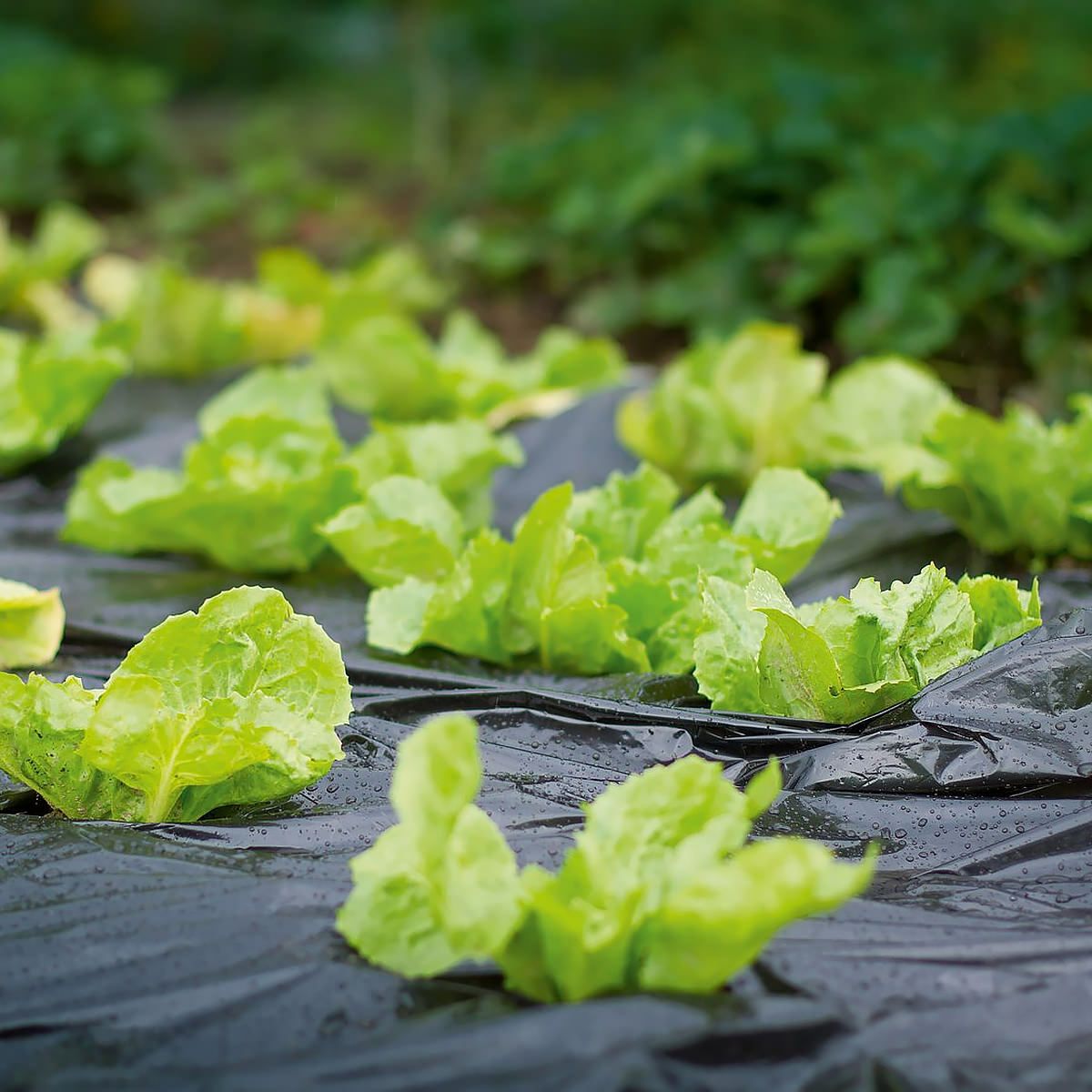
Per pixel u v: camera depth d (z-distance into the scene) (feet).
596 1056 5.18
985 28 15.20
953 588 5.98
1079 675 5.88
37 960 5.39
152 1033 5.29
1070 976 5.37
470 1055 5.19
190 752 5.63
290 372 7.25
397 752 5.97
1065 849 5.68
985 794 5.81
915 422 7.00
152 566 6.89
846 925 5.49
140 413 8.04
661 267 10.94
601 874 5.30
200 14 24.82
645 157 11.36
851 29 15.12
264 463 6.84
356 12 25.46
